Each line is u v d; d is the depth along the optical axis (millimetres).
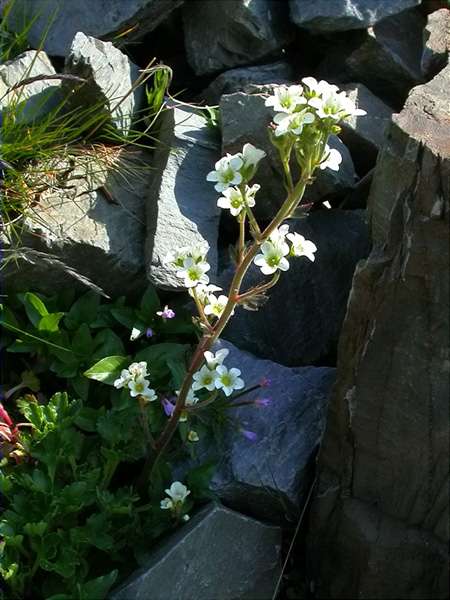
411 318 398
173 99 537
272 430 469
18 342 485
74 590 423
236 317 503
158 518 450
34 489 435
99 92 518
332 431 445
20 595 434
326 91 348
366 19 565
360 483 450
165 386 473
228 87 579
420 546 448
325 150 362
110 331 488
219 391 466
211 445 468
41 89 532
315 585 491
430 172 378
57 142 523
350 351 424
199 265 396
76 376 483
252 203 374
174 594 438
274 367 487
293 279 517
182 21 609
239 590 457
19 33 568
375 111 562
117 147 525
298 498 462
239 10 569
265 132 499
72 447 450
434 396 411
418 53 590
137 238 503
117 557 447
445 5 602
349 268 539
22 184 489
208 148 523
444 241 379
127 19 573
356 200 543
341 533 463
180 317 498
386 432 429
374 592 470
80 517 453
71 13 573
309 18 565
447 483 430
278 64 589
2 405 474
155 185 508
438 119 404
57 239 478
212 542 445
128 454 453
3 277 480
